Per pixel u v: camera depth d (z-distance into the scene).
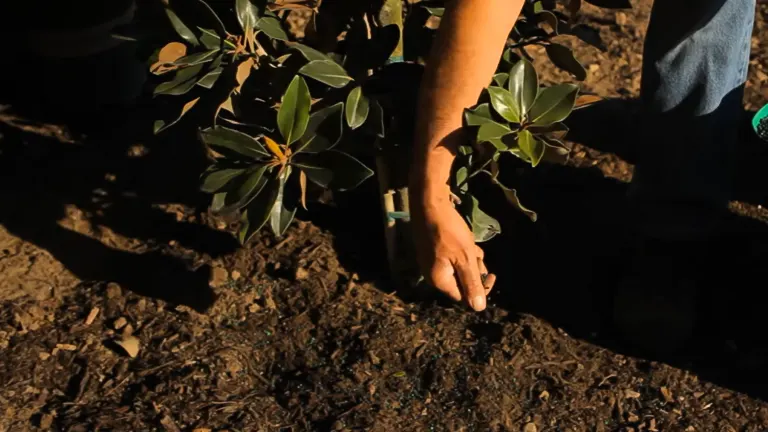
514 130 1.86
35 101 2.92
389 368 2.23
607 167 2.88
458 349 2.28
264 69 2.03
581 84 3.28
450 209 1.62
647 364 2.27
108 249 2.50
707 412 2.15
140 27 2.05
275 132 1.97
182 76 1.95
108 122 2.90
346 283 2.43
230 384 2.19
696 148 2.23
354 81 2.02
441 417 2.12
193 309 2.35
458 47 1.51
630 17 3.68
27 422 2.06
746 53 2.20
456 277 1.64
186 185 2.68
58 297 2.37
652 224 2.32
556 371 2.24
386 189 2.29
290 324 2.34
